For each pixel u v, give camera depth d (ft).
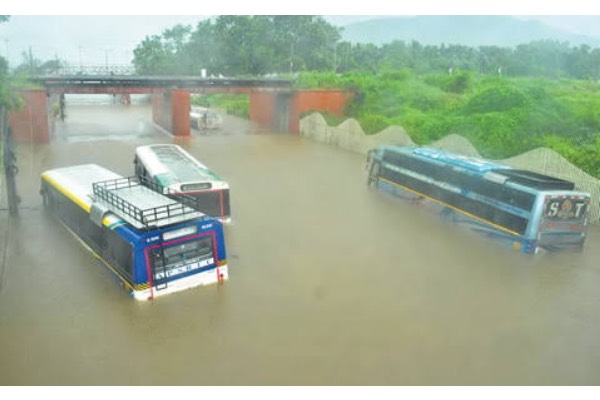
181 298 43.42
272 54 240.32
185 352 35.81
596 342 38.01
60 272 48.32
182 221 43.42
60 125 164.66
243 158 111.34
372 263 52.29
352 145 124.06
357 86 160.45
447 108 141.18
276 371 33.60
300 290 45.60
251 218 66.49
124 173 93.61
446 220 67.00
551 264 52.54
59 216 61.31
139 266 41.63
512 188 56.44
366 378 32.89
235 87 146.41
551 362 35.19
